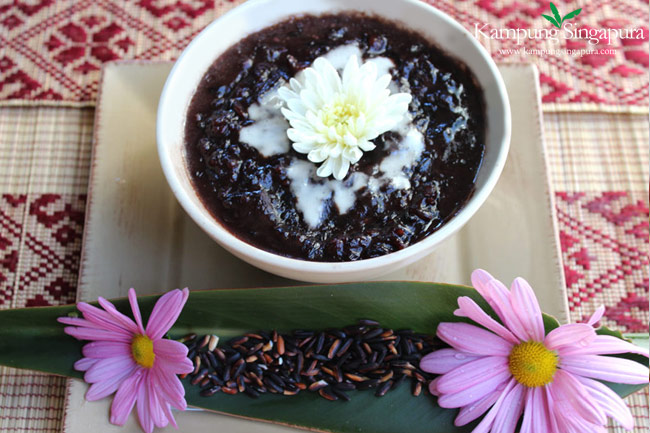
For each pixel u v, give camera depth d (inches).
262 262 7.9
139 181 10.1
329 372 8.7
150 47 12.1
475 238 9.7
